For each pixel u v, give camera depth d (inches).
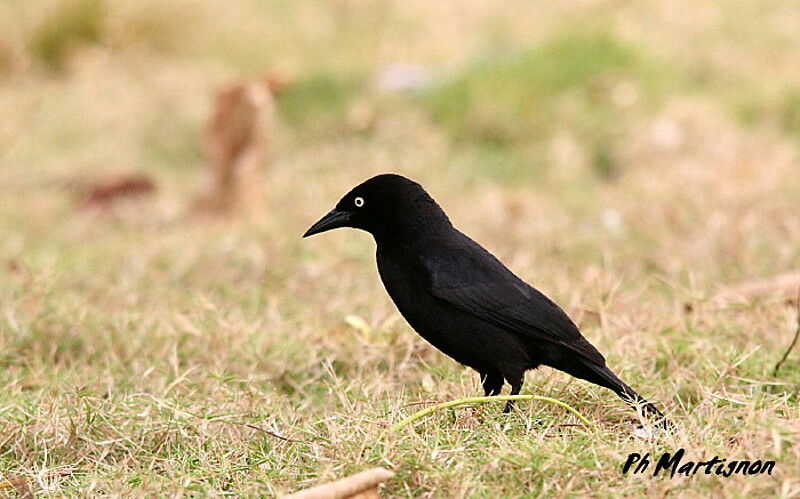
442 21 1002.1
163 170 737.6
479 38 952.3
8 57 887.1
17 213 652.1
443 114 761.0
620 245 540.1
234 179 630.5
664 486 253.4
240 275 511.5
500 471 265.4
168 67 903.1
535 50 815.7
